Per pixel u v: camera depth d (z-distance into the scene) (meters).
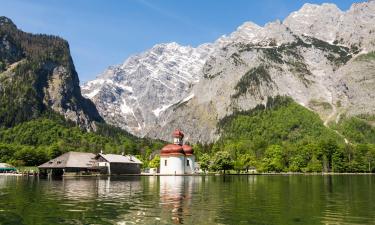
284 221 41.91
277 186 98.75
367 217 44.75
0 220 42.12
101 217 44.28
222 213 47.44
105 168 186.38
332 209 51.31
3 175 178.25
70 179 140.88
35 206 53.41
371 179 148.25
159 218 43.72
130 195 70.94
